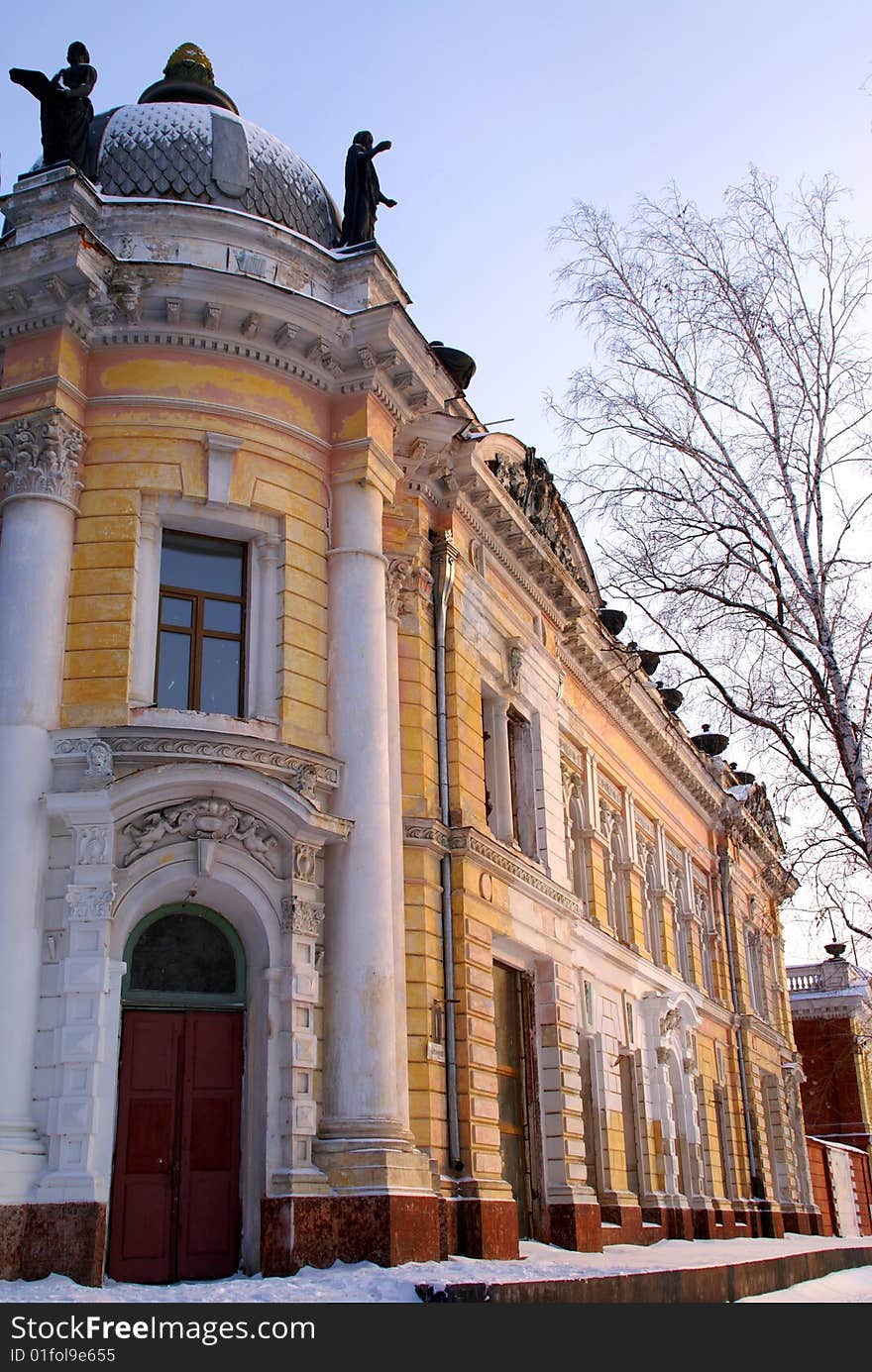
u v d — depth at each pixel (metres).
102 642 16.95
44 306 17.67
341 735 17.98
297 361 18.95
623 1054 29.22
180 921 16.94
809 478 18.36
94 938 15.52
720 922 41.50
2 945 15.34
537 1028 23.62
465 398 21.77
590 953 27.28
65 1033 15.15
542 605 26.83
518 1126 22.66
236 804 16.64
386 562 20.38
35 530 17.06
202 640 18.00
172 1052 16.36
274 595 18.17
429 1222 16.19
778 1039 45.56
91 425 17.91
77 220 18.08
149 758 16.22
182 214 18.80
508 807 23.66
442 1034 19.17
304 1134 15.91
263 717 17.48
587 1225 22.30
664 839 36.66
